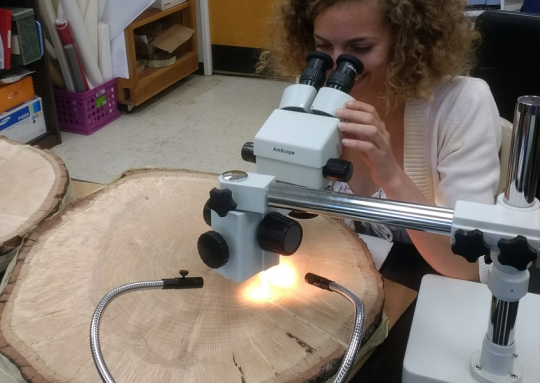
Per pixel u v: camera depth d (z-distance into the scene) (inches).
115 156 123.1
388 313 41.4
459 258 45.8
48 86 121.6
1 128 113.3
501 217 24.5
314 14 44.4
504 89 70.1
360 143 35.8
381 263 47.0
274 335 34.2
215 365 32.0
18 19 107.8
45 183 52.8
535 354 30.5
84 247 42.5
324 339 33.9
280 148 31.4
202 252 31.6
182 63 159.5
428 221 25.8
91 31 126.9
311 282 34.2
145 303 36.8
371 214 27.2
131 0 127.7
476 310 34.0
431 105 49.6
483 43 68.5
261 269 32.7
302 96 34.0
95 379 31.3
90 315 36.0
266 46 59.3
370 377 36.5
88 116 131.3
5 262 45.3
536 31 64.7
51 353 33.0
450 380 29.5
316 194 28.8
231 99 154.4
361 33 42.3
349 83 36.2
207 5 162.4
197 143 129.8
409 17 43.1
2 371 34.7
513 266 24.1
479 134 48.2
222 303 36.8
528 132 23.2
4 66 109.0
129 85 139.5
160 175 52.2
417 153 50.4
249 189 29.5
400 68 45.6
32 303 37.0
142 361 32.3
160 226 45.1
